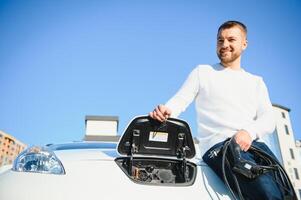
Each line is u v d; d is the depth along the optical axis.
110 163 1.68
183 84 2.11
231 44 2.08
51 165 1.60
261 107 2.01
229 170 1.71
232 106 1.92
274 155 1.84
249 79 2.06
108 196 1.46
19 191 1.45
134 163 1.80
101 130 23.38
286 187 1.68
